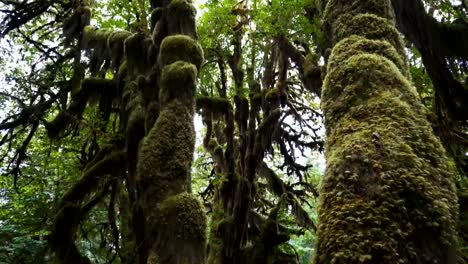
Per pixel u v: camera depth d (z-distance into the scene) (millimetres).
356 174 2455
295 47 13828
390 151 2492
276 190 16031
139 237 7820
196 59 8305
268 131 13789
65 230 10164
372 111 2801
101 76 14914
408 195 2322
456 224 2389
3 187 14906
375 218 2242
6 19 14609
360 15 3637
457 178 9102
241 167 14047
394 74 3035
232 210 13445
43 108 13492
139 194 7633
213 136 17109
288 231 12961
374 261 2129
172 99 7746
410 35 8242
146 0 12547
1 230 11711
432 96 10242
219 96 14828
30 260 10742
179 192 7074
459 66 8617
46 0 14953
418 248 2176
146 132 8219
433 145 2654
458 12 8969
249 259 11758
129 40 9867
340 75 3148
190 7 8898
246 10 13336
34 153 14570
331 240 2283
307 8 11180
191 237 6605
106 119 12945
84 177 10570
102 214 13828
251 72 14609
